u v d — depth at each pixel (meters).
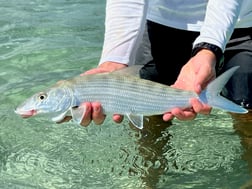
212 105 1.30
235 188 1.45
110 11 1.58
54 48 2.42
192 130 1.73
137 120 1.33
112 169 1.56
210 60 1.38
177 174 1.53
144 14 1.56
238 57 1.61
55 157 1.62
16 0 3.23
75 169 1.56
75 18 2.87
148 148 1.66
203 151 1.63
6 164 1.58
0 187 1.47
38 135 1.74
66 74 2.15
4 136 1.73
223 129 1.73
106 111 1.32
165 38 1.72
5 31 2.66
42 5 3.11
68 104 1.31
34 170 1.56
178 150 1.64
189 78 1.37
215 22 1.44
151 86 1.32
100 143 1.69
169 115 1.33
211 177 1.50
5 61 2.28
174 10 1.69
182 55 1.72
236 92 1.61
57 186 1.49
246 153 1.60
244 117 1.66
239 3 1.47
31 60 2.29
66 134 1.74
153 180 1.50
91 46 2.44
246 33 1.64
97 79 1.31
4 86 2.06
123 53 1.52
